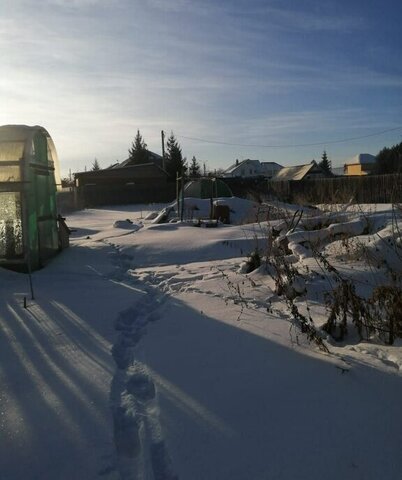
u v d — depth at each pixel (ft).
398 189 25.62
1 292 25.82
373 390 12.05
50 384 13.39
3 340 17.43
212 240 39.52
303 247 27.30
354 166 210.59
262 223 46.93
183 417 11.20
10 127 32.37
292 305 16.81
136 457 9.75
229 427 10.69
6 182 30.12
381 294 16.28
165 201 138.21
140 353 15.71
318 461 9.28
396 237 24.39
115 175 150.10
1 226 31.45
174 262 34.91
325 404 11.51
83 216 93.97
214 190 84.48
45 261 34.91
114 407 11.91
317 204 52.03
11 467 9.55
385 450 9.50
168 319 19.57
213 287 24.61
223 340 16.51
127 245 40.09
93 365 14.79
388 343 15.39
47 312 21.26
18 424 11.20
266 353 15.02
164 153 176.35
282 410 11.35
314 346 15.38
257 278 25.52
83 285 27.32
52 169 37.37
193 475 9.02
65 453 9.96
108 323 19.31
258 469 9.12
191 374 13.74
